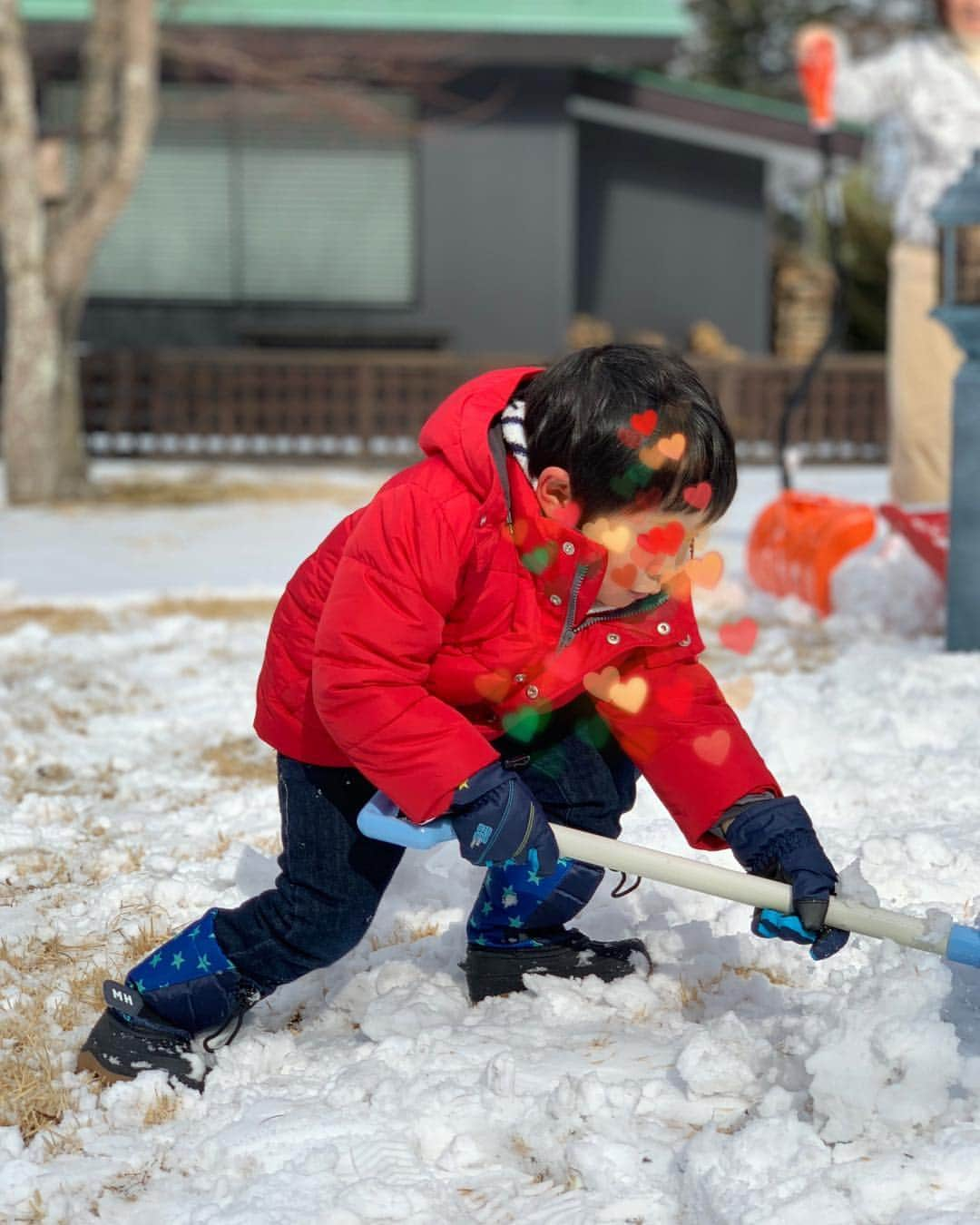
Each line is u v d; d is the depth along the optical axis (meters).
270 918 2.42
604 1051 2.41
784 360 14.93
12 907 3.21
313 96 14.61
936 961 2.18
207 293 16.61
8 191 11.61
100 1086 2.42
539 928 2.67
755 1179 1.96
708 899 3.04
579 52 15.49
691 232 17.20
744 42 38.19
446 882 3.24
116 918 3.12
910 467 7.79
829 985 2.62
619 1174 2.05
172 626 6.52
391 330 16.20
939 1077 2.04
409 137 16.19
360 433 15.03
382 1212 2.00
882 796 3.79
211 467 14.60
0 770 4.37
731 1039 2.34
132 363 14.89
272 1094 2.36
